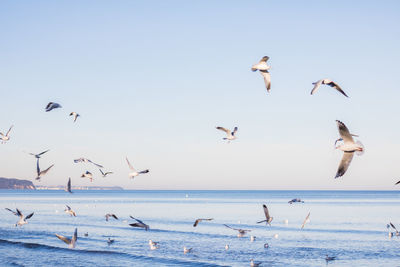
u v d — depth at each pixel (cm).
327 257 4059
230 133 2427
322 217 8694
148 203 16712
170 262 4038
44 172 2327
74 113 2633
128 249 4775
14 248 4766
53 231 6384
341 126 882
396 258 4122
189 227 7012
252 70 1602
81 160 2431
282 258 4206
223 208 12725
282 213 10112
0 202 16600
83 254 4434
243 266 3838
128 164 1984
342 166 876
